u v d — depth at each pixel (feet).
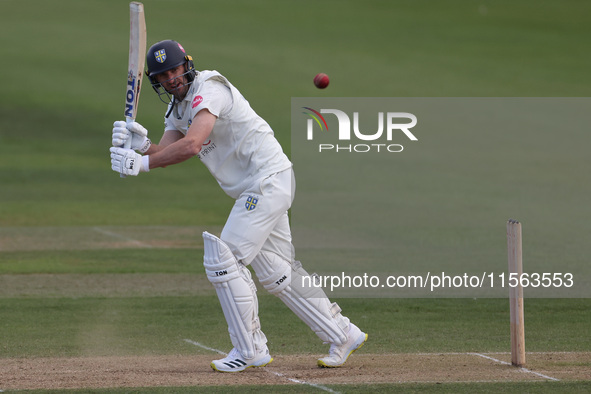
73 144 278.26
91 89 342.85
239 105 62.54
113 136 61.67
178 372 63.82
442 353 71.31
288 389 57.31
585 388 57.06
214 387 57.93
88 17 458.09
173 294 102.17
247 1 509.35
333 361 65.16
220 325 85.76
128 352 73.36
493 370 63.52
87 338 79.20
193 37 424.46
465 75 375.66
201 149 63.57
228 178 64.03
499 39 446.19
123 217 181.88
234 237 62.59
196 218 182.39
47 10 469.57
